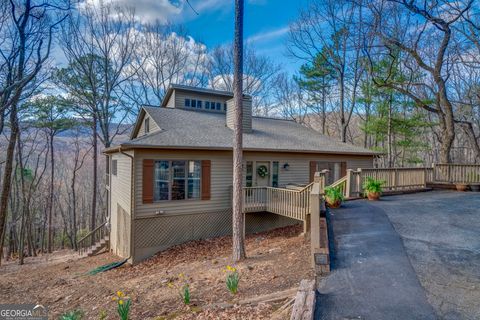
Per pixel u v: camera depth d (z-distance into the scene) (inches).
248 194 414.3
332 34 773.9
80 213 1206.3
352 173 390.6
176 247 393.4
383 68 702.5
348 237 229.6
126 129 904.9
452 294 142.5
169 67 975.6
